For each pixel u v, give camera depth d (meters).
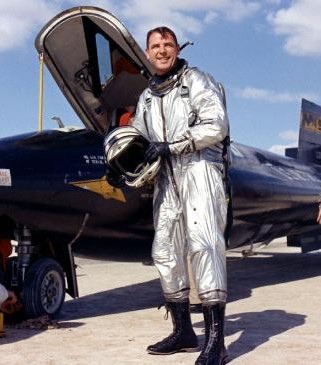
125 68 8.78
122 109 9.06
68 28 8.54
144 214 8.09
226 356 4.72
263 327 6.59
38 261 7.35
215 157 4.95
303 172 13.91
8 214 6.81
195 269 4.74
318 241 14.75
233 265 15.89
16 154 6.93
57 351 5.48
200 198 4.81
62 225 7.39
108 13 8.06
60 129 7.87
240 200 10.34
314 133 15.48
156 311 8.22
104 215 7.67
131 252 8.71
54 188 7.03
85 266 15.93
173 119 5.00
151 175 4.82
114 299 9.59
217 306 4.63
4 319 7.20
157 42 5.02
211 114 4.75
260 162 12.10
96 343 5.84
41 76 8.77
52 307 7.38
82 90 9.29
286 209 11.80
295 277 12.72
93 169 7.47
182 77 5.02
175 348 5.25
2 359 5.17
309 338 5.94
